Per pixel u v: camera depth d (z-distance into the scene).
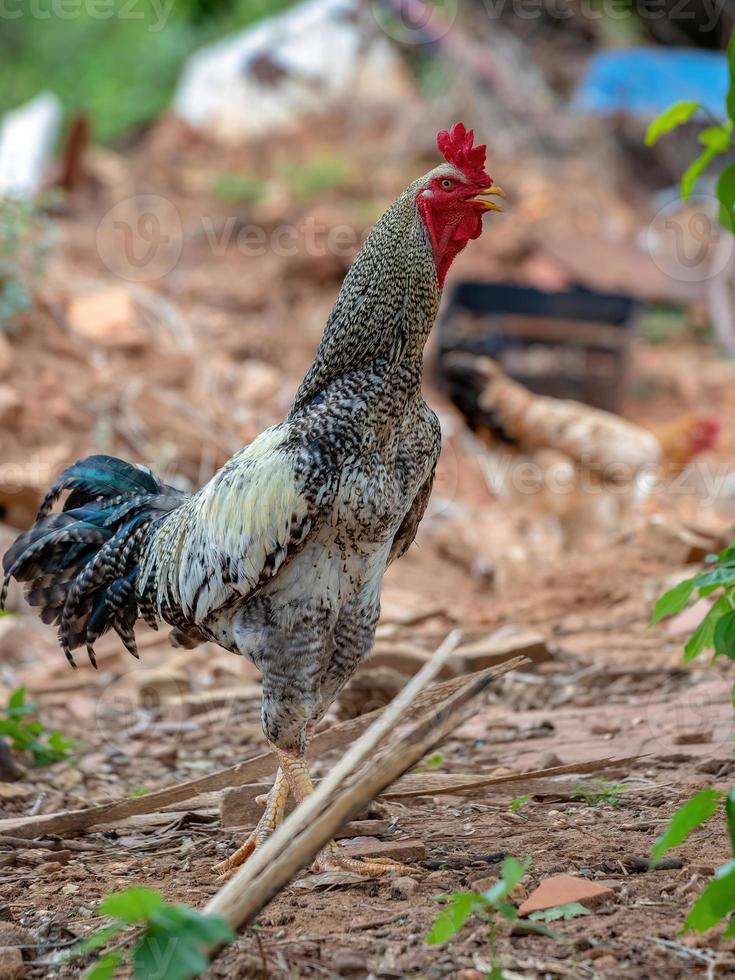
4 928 4.68
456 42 28.78
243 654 5.44
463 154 5.26
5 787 7.18
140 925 4.50
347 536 5.12
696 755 6.89
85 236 21.95
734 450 17.27
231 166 27.81
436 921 4.13
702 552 11.51
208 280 21.75
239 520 5.14
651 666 9.22
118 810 6.02
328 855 5.14
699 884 4.62
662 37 29.36
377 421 5.11
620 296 19.42
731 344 22.89
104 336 15.48
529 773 6.25
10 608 11.89
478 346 18.50
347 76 29.55
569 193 27.23
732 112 5.70
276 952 4.20
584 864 4.98
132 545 6.04
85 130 24.17
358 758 3.76
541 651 9.58
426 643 10.36
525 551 12.84
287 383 16.84
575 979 3.88
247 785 6.18
